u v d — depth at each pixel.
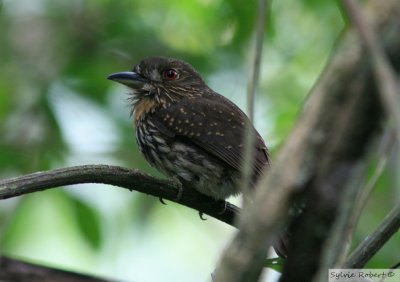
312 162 3.43
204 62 11.87
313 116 3.41
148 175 6.86
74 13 12.84
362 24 3.02
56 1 12.97
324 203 3.57
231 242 3.47
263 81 12.01
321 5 11.77
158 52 12.36
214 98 9.62
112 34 12.59
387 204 8.88
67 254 11.90
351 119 3.35
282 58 12.23
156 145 9.16
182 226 12.73
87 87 11.80
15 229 11.52
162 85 9.57
